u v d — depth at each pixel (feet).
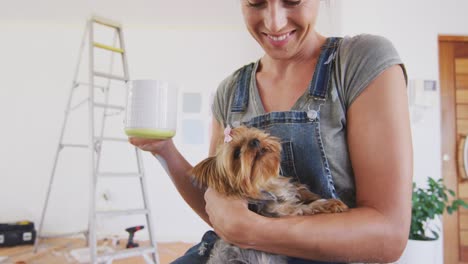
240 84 3.39
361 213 2.20
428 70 9.35
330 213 2.35
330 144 2.63
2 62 12.93
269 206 3.04
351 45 2.69
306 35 2.79
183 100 13.04
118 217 12.70
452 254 9.31
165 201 12.80
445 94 9.52
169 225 12.76
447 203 9.27
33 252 10.75
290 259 2.84
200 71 13.16
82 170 12.77
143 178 10.01
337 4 9.27
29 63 12.98
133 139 2.99
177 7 11.60
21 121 12.82
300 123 2.73
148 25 13.05
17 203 12.65
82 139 12.78
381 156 2.26
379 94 2.37
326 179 2.66
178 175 3.40
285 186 3.04
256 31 2.84
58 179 12.73
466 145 9.29
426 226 8.51
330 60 2.73
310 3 2.64
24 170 12.74
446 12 9.43
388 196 2.19
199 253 3.54
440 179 8.41
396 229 2.13
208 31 13.24
